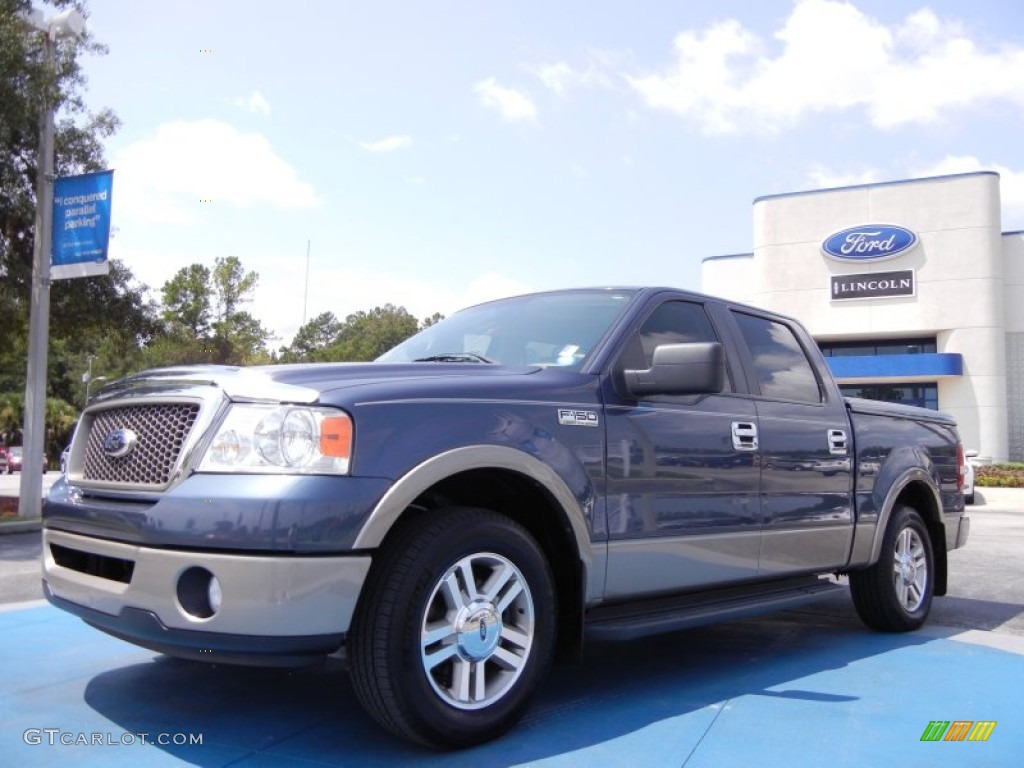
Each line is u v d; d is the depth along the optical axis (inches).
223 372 131.0
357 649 121.0
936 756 130.5
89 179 518.3
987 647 206.5
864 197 1355.8
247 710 146.3
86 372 2615.7
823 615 249.3
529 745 131.6
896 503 227.3
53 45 541.0
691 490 163.5
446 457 126.8
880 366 1322.6
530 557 136.3
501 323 183.3
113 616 126.6
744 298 1464.1
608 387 154.9
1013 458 1314.0
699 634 219.6
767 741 135.7
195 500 117.8
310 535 114.4
